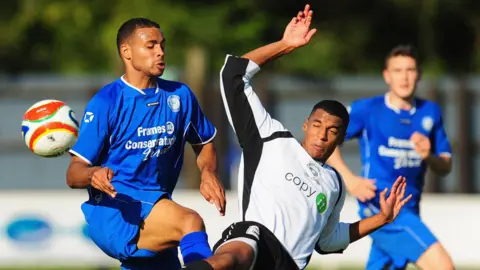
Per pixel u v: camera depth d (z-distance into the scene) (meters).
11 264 40.44
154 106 20.19
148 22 20.19
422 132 26.27
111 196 18.53
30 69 81.38
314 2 74.44
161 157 20.42
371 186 24.91
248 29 67.81
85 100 48.22
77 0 74.44
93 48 75.19
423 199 42.38
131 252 20.06
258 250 18.22
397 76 25.98
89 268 39.34
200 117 21.11
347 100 49.94
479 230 40.06
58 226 38.62
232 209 39.56
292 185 18.86
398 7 74.62
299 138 49.50
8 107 48.56
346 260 39.06
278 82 49.47
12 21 80.06
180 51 65.50
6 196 39.00
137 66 19.98
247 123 19.23
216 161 21.33
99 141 19.75
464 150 48.88
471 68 76.19
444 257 24.75
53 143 20.36
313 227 18.89
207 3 67.62
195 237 19.17
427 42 74.19
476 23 73.75
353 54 75.56
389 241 25.47
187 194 42.09
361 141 26.58
